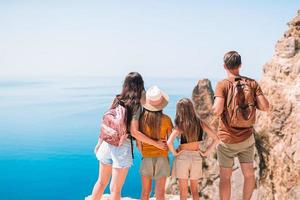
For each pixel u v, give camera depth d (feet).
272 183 40.01
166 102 24.45
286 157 38.55
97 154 24.40
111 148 23.70
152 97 24.14
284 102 40.22
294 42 42.01
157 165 24.88
